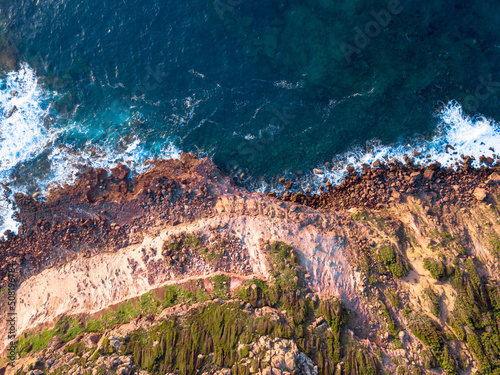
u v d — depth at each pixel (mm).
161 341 26703
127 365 26031
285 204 34344
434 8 35594
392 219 34156
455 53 35781
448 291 29625
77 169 36438
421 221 33562
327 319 28172
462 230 32969
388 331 28484
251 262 30984
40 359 27484
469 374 27062
